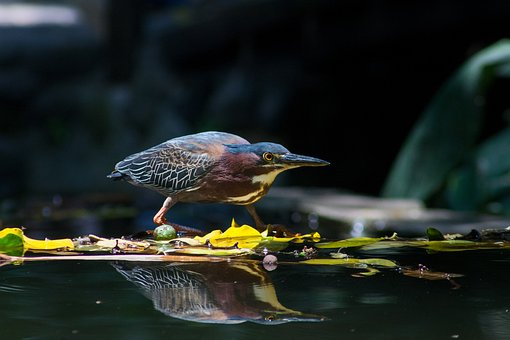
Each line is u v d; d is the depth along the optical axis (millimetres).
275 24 18562
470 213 9992
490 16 13727
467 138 11875
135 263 4961
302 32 18812
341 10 16906
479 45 15266
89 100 22938
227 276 4441
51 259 5125
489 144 12617
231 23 19984
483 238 6297
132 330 3219
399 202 11172
